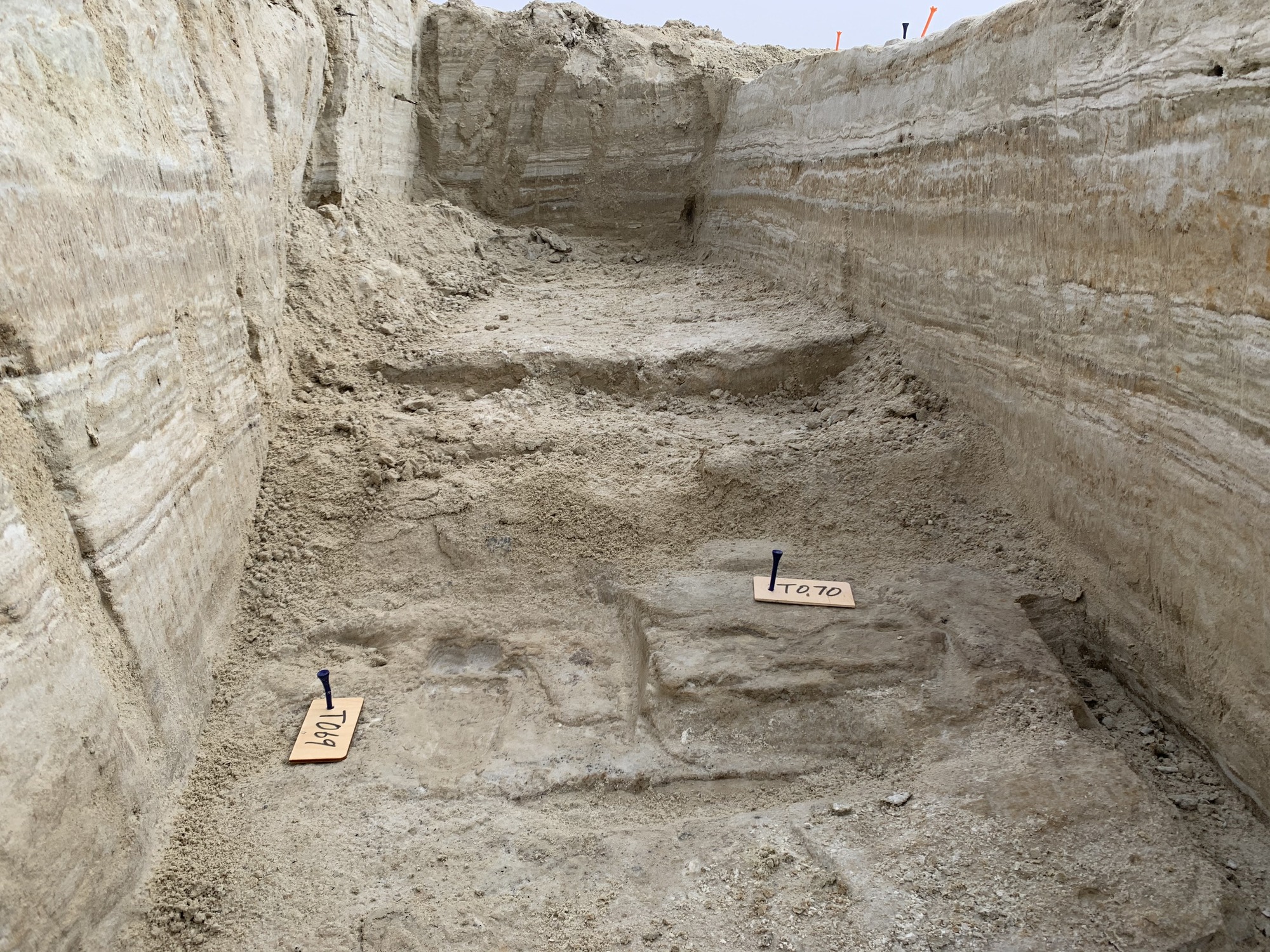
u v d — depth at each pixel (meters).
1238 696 2.27
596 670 2.70
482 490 3.34
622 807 2.24
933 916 1.80
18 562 1.70
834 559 3.12
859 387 4.09
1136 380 2.61
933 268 3.77
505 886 1.96
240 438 3.15
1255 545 2.18
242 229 3.32
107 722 1.91
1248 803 2.28
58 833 1.69
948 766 2.24
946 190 3.62
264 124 3.66
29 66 1.99
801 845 2.02
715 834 2.08
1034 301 3.12
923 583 2.95
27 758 1.63
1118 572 2.76
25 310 1.87
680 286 5.50
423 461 3.50
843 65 4.54
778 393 4.18
